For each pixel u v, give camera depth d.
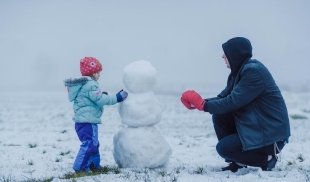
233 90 6.60
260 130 6.54
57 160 8.65
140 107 7.16
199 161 8.48
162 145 7.23
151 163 7.11
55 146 10.66
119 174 6.73
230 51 6.80
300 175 6.58
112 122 17.64
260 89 6.51
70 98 7.17
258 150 6.64
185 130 14.56
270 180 6.18
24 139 12.24
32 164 8.32
